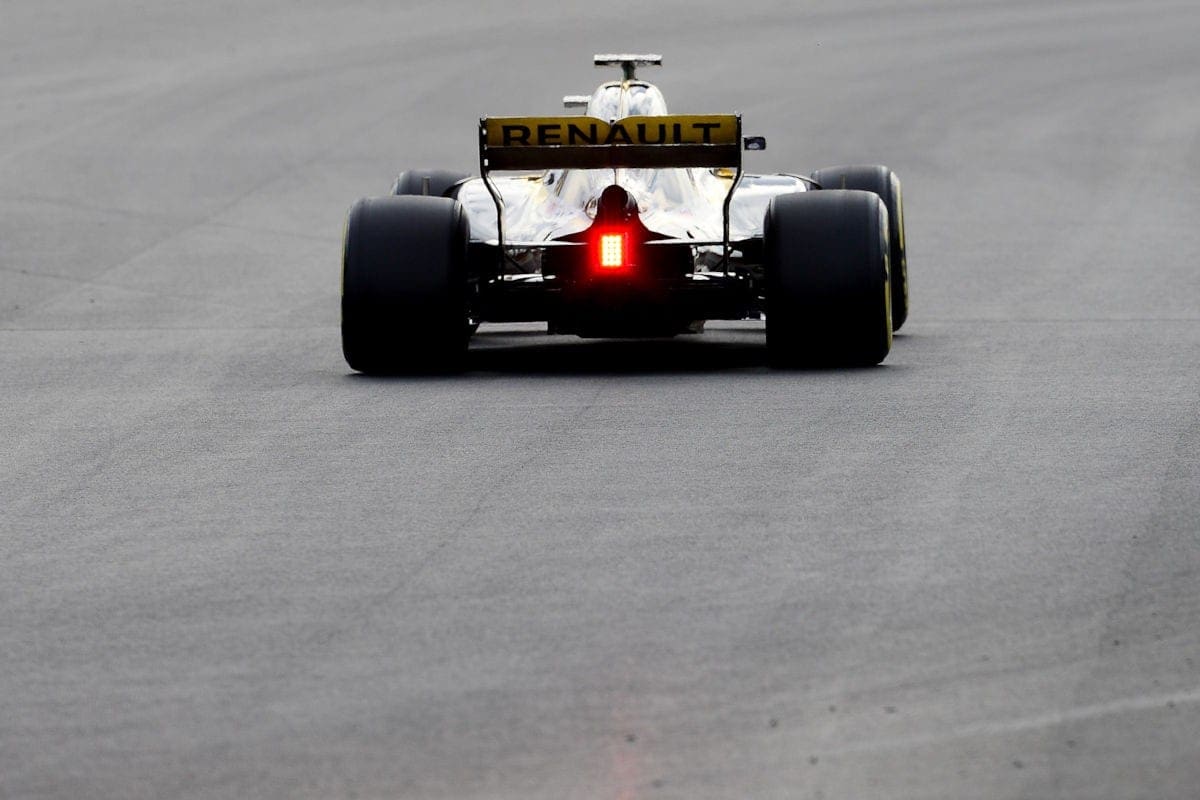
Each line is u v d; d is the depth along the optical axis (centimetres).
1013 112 8888
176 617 2102
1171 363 3706
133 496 2688
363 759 1684
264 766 1673
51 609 2147
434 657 1944
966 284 5259
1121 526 2377
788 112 8881
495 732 1739
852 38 11131
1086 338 4141
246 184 7256
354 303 3581
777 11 12069
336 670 1912
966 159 7788
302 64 10112
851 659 1908
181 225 6481
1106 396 3297
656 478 2695
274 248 6097
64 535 2478
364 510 2558
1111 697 1791
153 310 5006
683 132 3431
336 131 8325
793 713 1767
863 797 1583
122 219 6562
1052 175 7419
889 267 3606
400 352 3625
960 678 1848
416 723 1764
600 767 1656
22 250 5997
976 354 3891
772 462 2780
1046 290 5091
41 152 7762
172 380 3759
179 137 8125
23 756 1711
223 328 4653
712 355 3978
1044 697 1794
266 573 2264
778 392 3366
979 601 2084
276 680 1888
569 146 3453
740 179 3744
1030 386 3416
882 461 2772
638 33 11175
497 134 3453
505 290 3556
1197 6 12475
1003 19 11925
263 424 3203
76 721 1792
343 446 2986
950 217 6600
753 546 2325
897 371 3616
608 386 3488
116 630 2061
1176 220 6384
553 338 4450
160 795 1619
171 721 1784
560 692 1836
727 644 1961
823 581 2172
